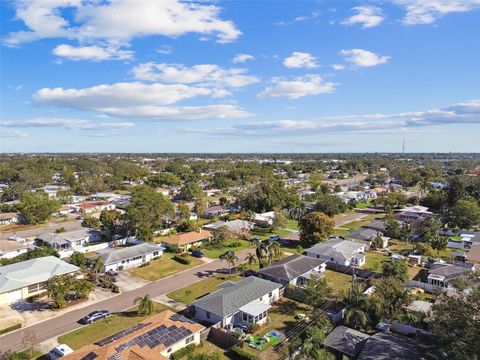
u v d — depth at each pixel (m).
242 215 110.44
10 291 52.75
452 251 80.06
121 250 69.00
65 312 49.78
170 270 66.56
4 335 43.75
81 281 53.41
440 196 123.38
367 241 84.00
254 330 44.16
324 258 71.06
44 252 68.12
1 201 137.00
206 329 43.44
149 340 38.00
